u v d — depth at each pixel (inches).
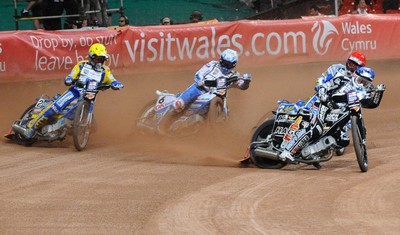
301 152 877.2
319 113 875.4
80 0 1592.0
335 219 647.8
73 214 679.1
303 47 1533.0
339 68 882.8
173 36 1448.1
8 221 659.4
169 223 642.2
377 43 1593.3
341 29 1562.5
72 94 1040.8
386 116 1263.5
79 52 1385.3
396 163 909.2
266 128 898.7
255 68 1499.8
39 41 1350.9
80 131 1028.5
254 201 718.5
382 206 692.1
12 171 885.2
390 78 1584.6
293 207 692.7
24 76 1337.4
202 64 1469.0
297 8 1732.3
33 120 1037.2
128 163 928.9
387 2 1782.7
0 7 1712.6
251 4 1793.8
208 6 1801.2
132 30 1422.2
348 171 867.4
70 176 850.1
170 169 885.8
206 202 716.0
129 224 642.2
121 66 1413.6
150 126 1076.5
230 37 1481.3
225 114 1080.8
